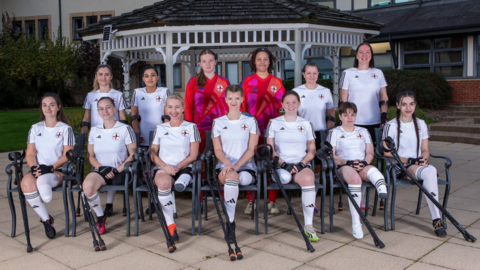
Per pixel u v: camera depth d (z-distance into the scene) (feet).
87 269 10.86
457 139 32.42
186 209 16.42
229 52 34.73
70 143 14.33
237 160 14.05
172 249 11.88
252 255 11.59
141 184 14.70
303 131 14.15
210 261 11.23
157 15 22.48
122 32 24.27
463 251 11.48
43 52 62.28
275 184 13.46
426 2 48.39
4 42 62.80
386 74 41.81
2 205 17.38
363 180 13.87
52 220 13.64
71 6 67.97
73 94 67.51
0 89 58.70
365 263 10.85
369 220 14.44
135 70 61.05
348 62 49.88
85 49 63.57
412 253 11.43
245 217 15.12
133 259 11.48
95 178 13.29
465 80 43.96
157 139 14.17
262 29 22.57
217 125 14.08
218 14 22.77
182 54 35.14
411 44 47.11
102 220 13.61
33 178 13.10
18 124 43.34
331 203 13.25
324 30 23.95
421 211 15.37
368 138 14.53
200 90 15.85
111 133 14.40
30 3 69.92
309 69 15.79
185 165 13.78
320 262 11.00
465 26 40.55
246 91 15.81
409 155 14.53
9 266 11.18
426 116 39.27
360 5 51.85
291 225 14.16
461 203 16.21
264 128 15.88
